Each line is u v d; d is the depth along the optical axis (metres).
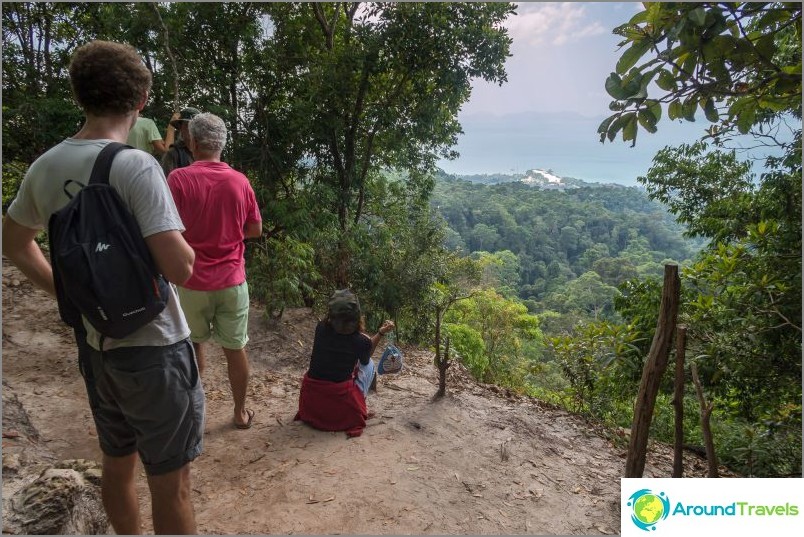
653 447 3.95
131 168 1.32
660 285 6.70
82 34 6.72
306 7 7.52
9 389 3.15
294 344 4.72
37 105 5.60
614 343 4.53
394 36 6.95
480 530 2.34
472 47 7.12
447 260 8.32
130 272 1.27
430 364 5.09
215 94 6.74
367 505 2.39
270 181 7.13
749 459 3.63
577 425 3.80
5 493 1.91
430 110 7.77
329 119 7.24
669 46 1.64
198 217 2.60
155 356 1.41
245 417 3.12
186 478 1.57
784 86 1.76
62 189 1.33
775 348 4.83
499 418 3.58
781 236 5.23
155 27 6.04
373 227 7.98
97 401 1.52
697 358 4.89
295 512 2.31
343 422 3.12
